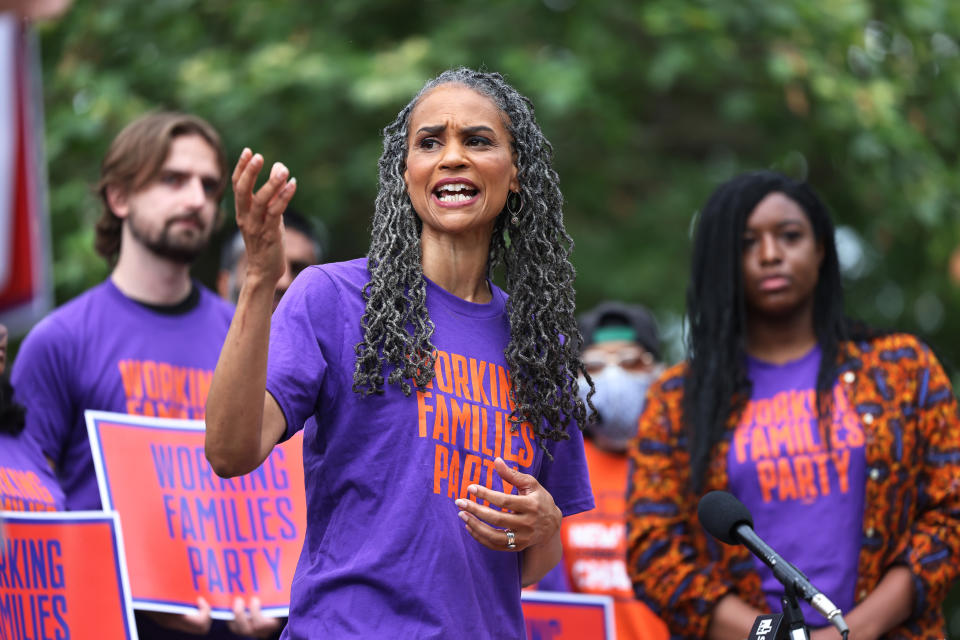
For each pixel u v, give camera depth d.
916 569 10.16
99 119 23.61
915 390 10.63
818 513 10.38
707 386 10.90
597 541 14.57
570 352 8.42
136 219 12.20
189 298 12.45
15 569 10.27
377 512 7.69
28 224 5.77
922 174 26.05
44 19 5.75
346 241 26.42
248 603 11.16
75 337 11.78
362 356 7.81
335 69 23.45
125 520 10.97
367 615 7.55
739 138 27.98
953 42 27.50
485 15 25.09
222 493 11.29
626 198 27.61
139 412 11.78
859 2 25.59
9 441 10.93
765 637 7.87
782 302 10.97
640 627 14.23
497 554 7.94
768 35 24.58
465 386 7.98
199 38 25.91
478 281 8.39
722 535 8.33
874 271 29.47
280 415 7.59
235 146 24.52
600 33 24.88
